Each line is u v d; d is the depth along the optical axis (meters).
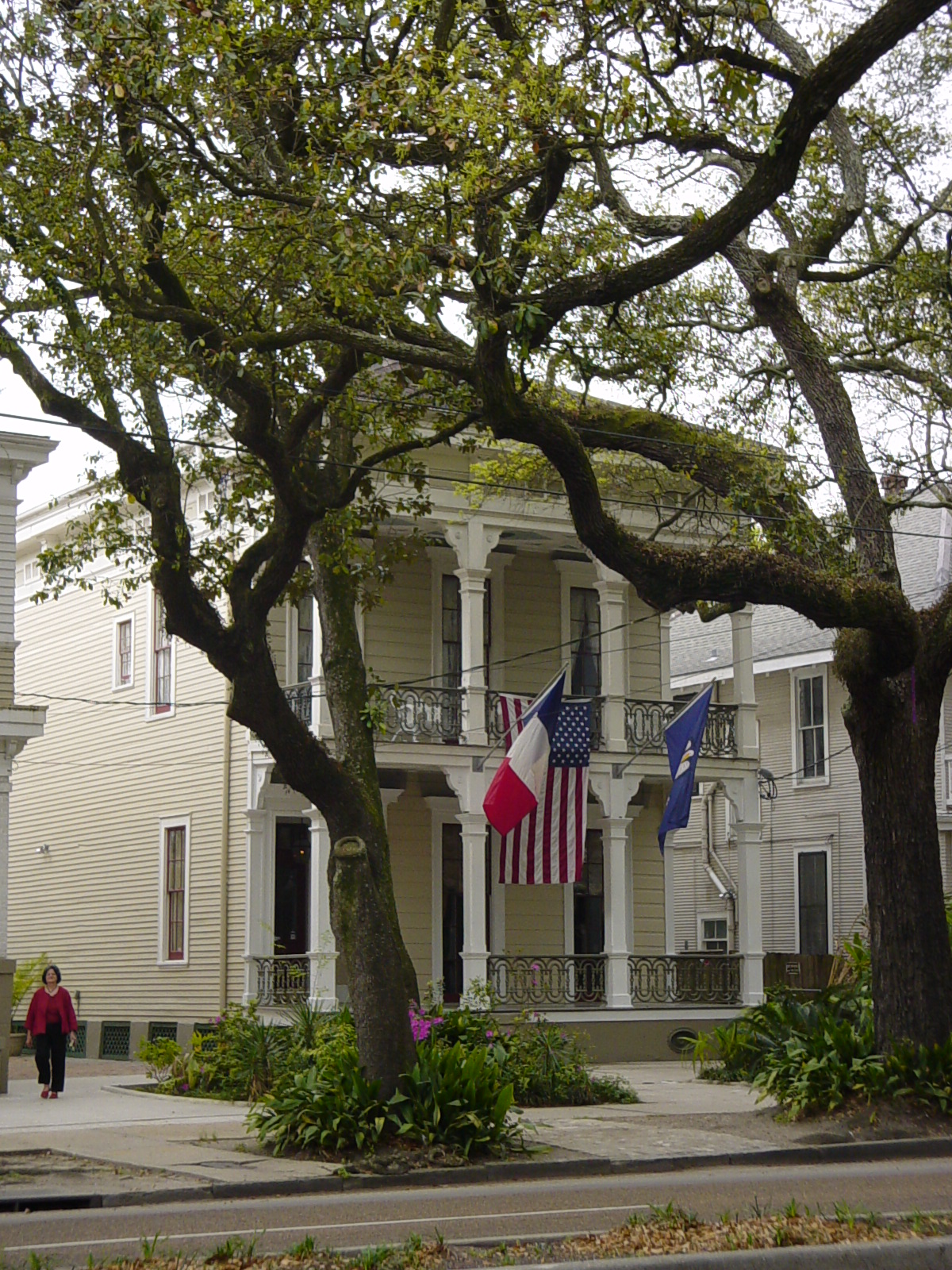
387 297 14.97
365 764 16.91
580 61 13.84
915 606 32.62
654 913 30.31
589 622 30.38
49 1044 21.05
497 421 13.81
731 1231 9.27
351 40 13.45
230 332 14.73
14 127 14.05
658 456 19.06
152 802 29.81
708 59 14.30
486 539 27.11
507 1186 13.76
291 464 15.23
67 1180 13.59
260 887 26.83
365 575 18.17
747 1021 23.56
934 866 17.67
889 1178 13.59
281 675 27.17
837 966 28.08
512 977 27.02
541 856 23.77
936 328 19.44
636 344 18.59
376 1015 15.41
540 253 14.15
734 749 29.39
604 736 28.03
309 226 13.95
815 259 19.03
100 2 12.52
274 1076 20.45
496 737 27.06
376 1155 14.55
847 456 18.14
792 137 13.64
